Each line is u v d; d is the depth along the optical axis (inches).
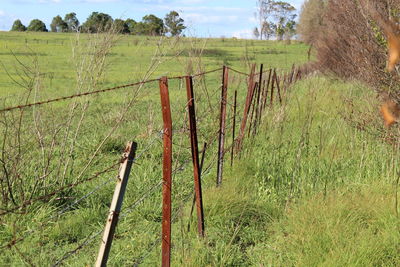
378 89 343.3
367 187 235.8
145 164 293.0
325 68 748.6
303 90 527.8
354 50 450.0
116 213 130.7
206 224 208.8
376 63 356.5
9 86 896.9
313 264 167.5
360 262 164.4
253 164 279.7
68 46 2085.4
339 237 179.2
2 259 180.4
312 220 194.1
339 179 251.3
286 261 177.5
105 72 306.8
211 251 182.4
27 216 209.2
